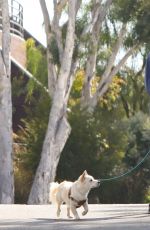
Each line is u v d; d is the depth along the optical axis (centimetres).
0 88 3219
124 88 5153
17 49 5038
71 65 3403
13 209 2084
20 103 4634
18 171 3606
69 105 3988
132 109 5241
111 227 1284
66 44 3284
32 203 3178
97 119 3759
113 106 4812
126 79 5156
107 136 3709
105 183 3669
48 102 3634
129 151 4038
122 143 3784
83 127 3622
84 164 3597
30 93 4331
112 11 3772
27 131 3694
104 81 3819
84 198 1525
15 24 5056
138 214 1836
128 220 1544
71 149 3588
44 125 3584
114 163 3700
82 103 3806
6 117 3206
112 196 3766
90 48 3462
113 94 4706
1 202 3166
